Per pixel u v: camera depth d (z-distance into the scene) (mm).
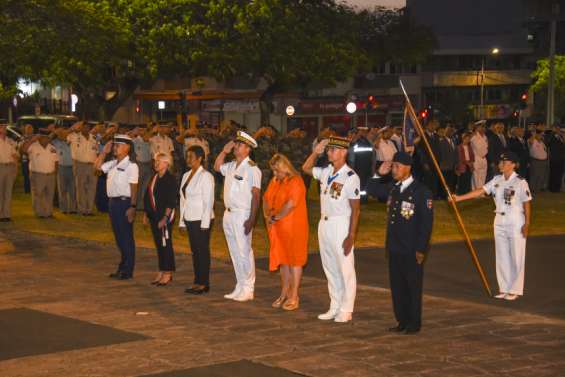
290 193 11820
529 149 30359
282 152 25562
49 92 64188
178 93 55125
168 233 13664
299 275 11992
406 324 10703
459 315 11672
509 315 11719
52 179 22125
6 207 21484
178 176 25016
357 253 17094
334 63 45344
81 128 22609
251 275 12695
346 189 11039
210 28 42000
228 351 9773
